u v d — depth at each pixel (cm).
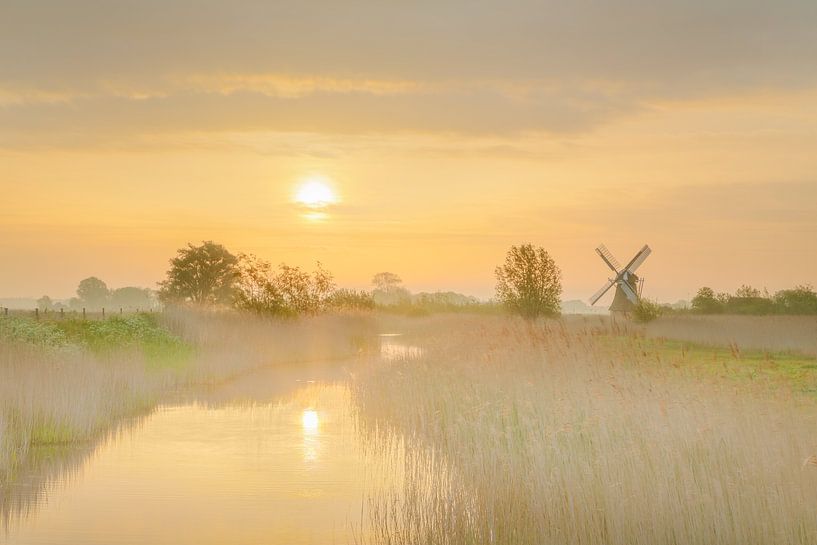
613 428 1370
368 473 1455
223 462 1549
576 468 1184
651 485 1099
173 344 3036
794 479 1102
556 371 2011
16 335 2333
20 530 1117
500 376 2066
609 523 1030
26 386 1830
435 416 1798
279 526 1133
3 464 1477
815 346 3034
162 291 7262
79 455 1606
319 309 4684
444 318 5647
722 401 1475
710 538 995
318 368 3284
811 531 980
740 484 1088
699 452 1209
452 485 1293
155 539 1075
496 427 1576
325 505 1235
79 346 2508
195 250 7269
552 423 1497
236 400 2378
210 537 1088
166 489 1340
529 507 1100
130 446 1697
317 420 2027
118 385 2212
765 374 2034
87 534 1102
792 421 1360
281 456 1600
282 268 4453
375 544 1049
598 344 2383
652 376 1788
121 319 3097
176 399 2397
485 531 1061
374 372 2714
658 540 1002
